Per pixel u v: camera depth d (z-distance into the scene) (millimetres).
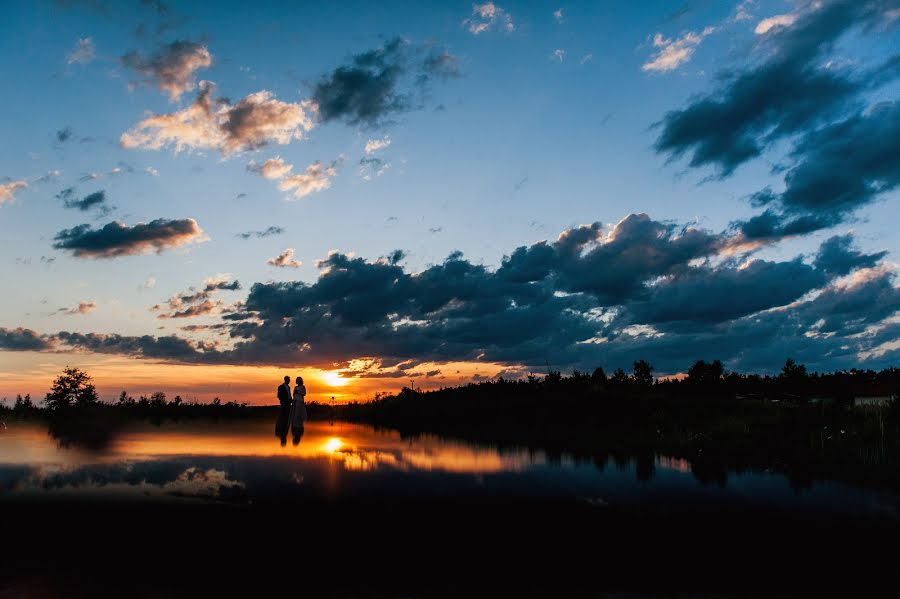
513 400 28031
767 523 8039
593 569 6105
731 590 5551
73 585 5309
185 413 29906
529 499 9367
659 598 5344
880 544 7055
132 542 6605
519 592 5441
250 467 11812
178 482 9953
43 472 10711
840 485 10938
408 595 5320
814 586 5695
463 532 7363
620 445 17516
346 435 20312
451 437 20156
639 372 37562
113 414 25641
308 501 8773
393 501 8969
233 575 5691
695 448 16250
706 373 39375
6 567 5723
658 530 7605
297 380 22484
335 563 6121
